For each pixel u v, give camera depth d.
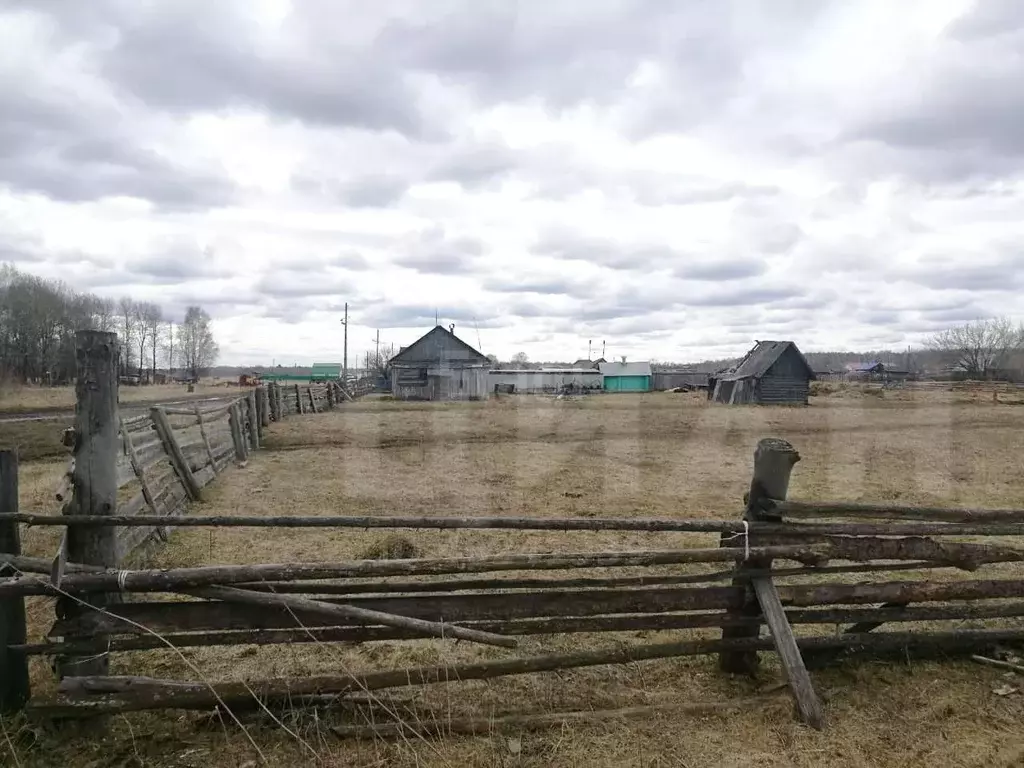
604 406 35.16
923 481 12.08
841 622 4.07
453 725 3.41
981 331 73.69
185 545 7.04
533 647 4.52
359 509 9.13
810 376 40.22
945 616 4.17
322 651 4.44
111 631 3.29
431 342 46.62
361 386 51.97
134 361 97.25
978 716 3.59
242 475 11.73
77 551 3.29
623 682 3.99
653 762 3.16
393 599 3.55
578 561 3.63
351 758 3.19
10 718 3.31
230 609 3.42
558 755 3.22
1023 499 10.48
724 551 3.71
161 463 8.37
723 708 3.61
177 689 3.30
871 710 3.64
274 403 22.28
